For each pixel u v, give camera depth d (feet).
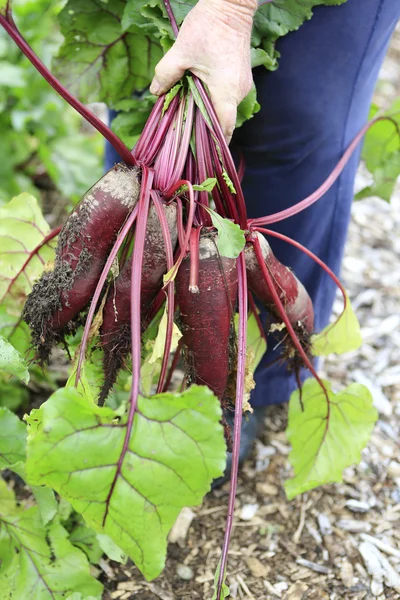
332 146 4.11
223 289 3.03
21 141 7.25
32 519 3.68
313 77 3.81
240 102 3.31
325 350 4.09
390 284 6.86
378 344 6.12
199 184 3.11
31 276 3.91
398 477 4.85
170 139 3.11
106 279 3.20
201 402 2.59
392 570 4.16
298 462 4.09
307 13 3.52
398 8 3.80
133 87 4.19
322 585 4.06
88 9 3.92
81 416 2.60
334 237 4.49
